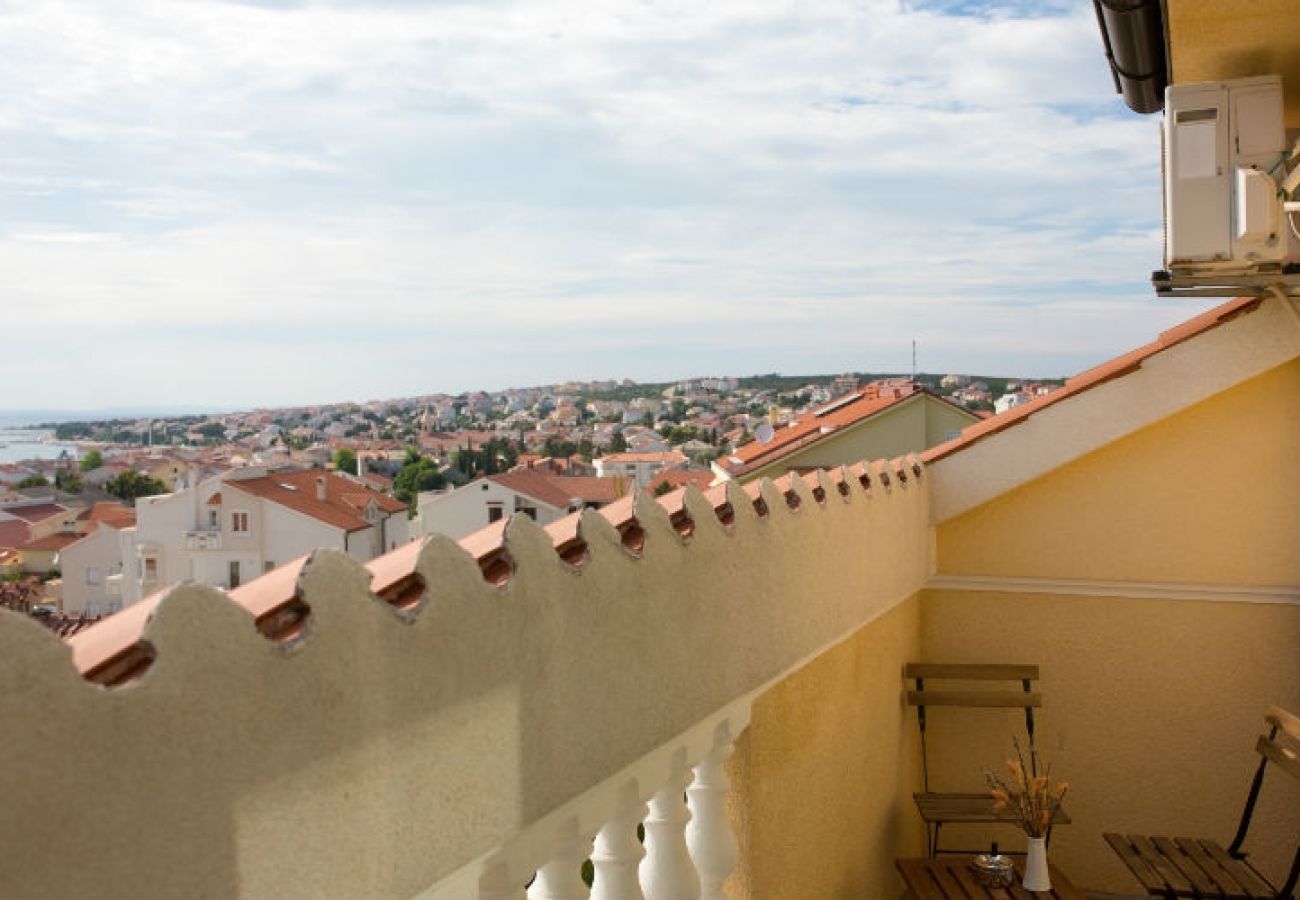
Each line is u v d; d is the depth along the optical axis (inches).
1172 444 266.7
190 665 73.1
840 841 217.0
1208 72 206.8
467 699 101.3
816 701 203.5
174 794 71.7
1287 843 263.1
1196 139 194.9
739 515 165.2
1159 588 268.4
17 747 62.2
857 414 869.8
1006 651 278.2
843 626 209.3
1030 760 277.7
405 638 93.4
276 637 82.5
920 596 282.5
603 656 125.2
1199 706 267.7
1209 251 194.2
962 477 273.6
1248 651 264.5
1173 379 256.1
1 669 61.4
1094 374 280.5
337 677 85.6
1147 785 271.3
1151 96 216.7
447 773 98.4
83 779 65.8
